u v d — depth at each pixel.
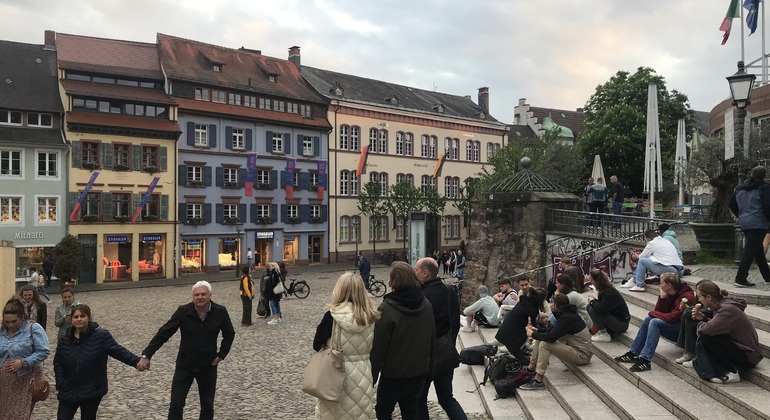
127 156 39.75
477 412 8.27
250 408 9.22
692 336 7.18
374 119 54.19
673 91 47.88
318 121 50.25
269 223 46.72
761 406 5.68
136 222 39.78
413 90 64.50
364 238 53.16
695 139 35.72
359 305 5.27
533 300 9.02
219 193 44.03
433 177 56.62
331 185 51.03
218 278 39.97
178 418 6.92
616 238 15.63
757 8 23.83
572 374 8.63
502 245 18.31
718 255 14.30
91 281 38.12
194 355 7.00
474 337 12.66
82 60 40.22
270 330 17.33
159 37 45.47
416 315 5.64
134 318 20.70
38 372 6.79
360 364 5.26
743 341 6.46
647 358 7.59
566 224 17.09
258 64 50.62
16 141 35.69
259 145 46.44
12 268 19.48
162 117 41.38
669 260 11.48
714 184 14.84
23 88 38.03
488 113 68.31
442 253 50.12
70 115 37.47
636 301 11.03
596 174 28.05
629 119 46.12
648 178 27.17
